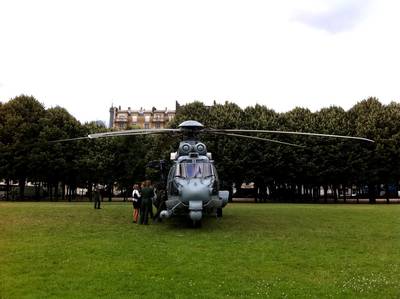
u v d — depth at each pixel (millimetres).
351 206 36688
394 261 12500
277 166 50906
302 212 26500
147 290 9398
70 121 55781
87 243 14773
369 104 53281
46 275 10570
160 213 20422
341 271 11273
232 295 9109
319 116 53344
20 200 53781
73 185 60906
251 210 28406
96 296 8961
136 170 60125
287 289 9578
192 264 11797
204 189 18156
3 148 50312
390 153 48531
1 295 8977
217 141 51125
